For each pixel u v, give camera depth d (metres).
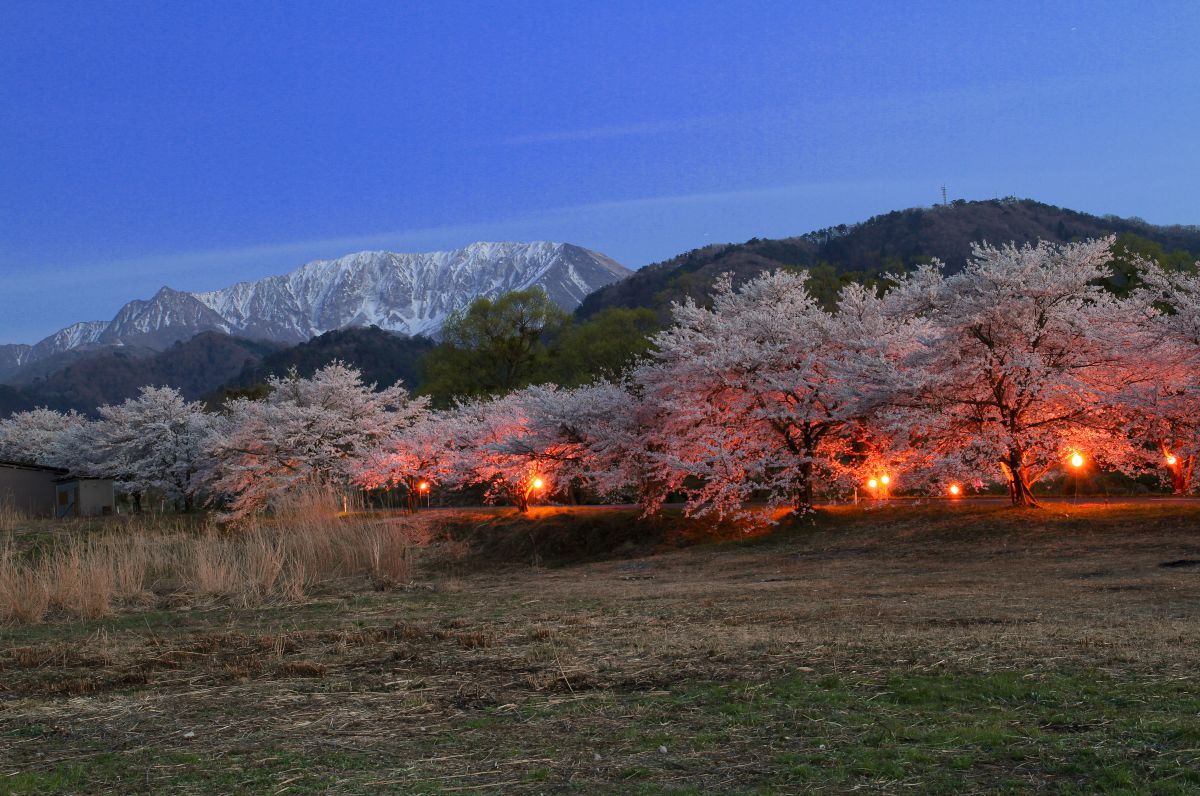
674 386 32.09
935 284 29.36
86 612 16.34
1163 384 26.53
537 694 8.25
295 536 23.97
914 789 5.56
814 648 9.54
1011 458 27.09
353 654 10.74
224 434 51.31
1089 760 5.88
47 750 7.05
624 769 6.09
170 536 26.75
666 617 12.83
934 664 8.55
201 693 8.84
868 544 25.06
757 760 6.16
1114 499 28.23
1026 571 18.41
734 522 31.09
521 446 35.31
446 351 76.75
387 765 6.36
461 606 15.76
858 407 28.67
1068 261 26.86
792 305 33.75
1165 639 9.35
